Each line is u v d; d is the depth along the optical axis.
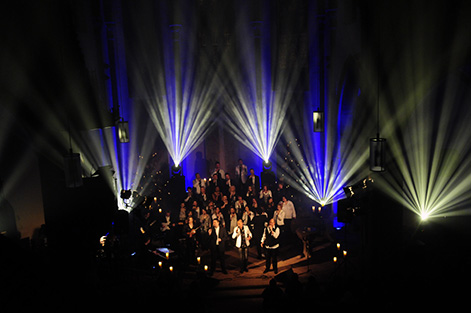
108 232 12.27
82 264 10.44
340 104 17.52
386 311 8.55
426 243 11.13
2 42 9.95
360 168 16.62
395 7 9.95
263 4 18.92
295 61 19.03
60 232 10.77
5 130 11.91
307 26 18.52
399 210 10.75
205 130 20.64
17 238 11.79
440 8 9.85
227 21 19.36
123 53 19.12
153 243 14.03
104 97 18.38
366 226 11.45
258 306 10.88
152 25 19.16
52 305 6.93
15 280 6.66
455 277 9.55
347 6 16.38
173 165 20.22
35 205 12.94
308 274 12.55
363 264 11.85
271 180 18.84
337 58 17.34
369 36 10.95
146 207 13.61
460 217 11.36
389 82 10.28
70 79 10.37
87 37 17.48
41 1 10.13
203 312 9.49
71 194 11.03
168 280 10.30
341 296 9.27
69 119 10.02
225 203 15.92
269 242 12.62
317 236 15.07
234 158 20.80
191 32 19.48
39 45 10.09
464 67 10.23
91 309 8.25
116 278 11.68
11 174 12.16
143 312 9.44
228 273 13.01
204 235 13.66
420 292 9.11
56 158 11.36
